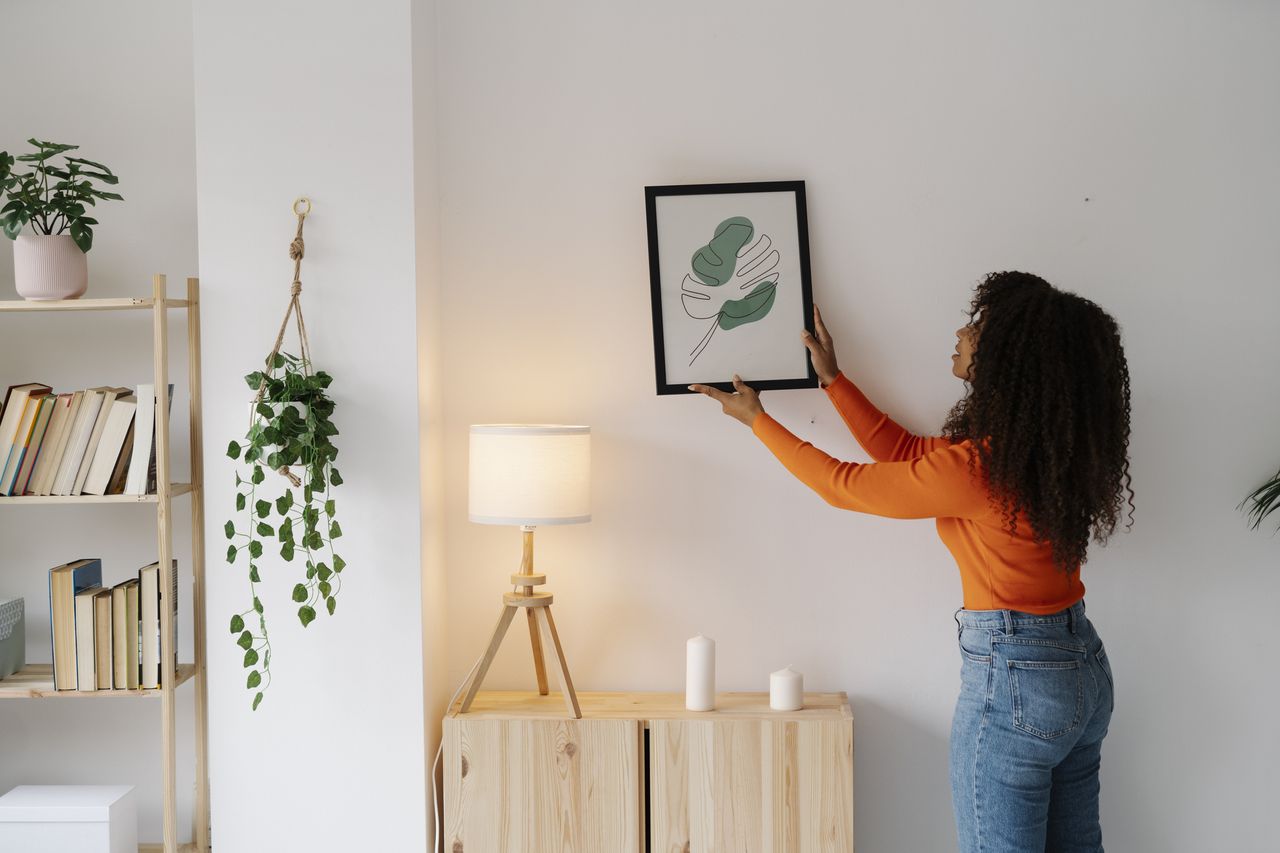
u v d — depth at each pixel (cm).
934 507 195
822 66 241
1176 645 239
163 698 221
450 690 252
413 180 226
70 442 224
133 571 254
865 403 234
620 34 244
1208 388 237
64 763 255
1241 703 238
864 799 246
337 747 229
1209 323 237
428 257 237
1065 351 188
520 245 247
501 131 247
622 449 247
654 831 221
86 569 231
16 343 254
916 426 242
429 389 237
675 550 248
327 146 227
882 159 241
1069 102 238
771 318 240
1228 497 238
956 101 239
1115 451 192
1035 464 187
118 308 226
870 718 246
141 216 252
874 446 232
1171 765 240
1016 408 188
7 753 256
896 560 244
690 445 246
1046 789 191
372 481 228
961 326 240
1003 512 188
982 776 191
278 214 228
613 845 222
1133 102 237
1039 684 187
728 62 243
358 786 229
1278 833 238
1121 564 240
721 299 241
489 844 223
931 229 240
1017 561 191
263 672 230
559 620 250
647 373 246
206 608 230
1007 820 189
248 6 227
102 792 236
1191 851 240
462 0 246
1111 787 241
